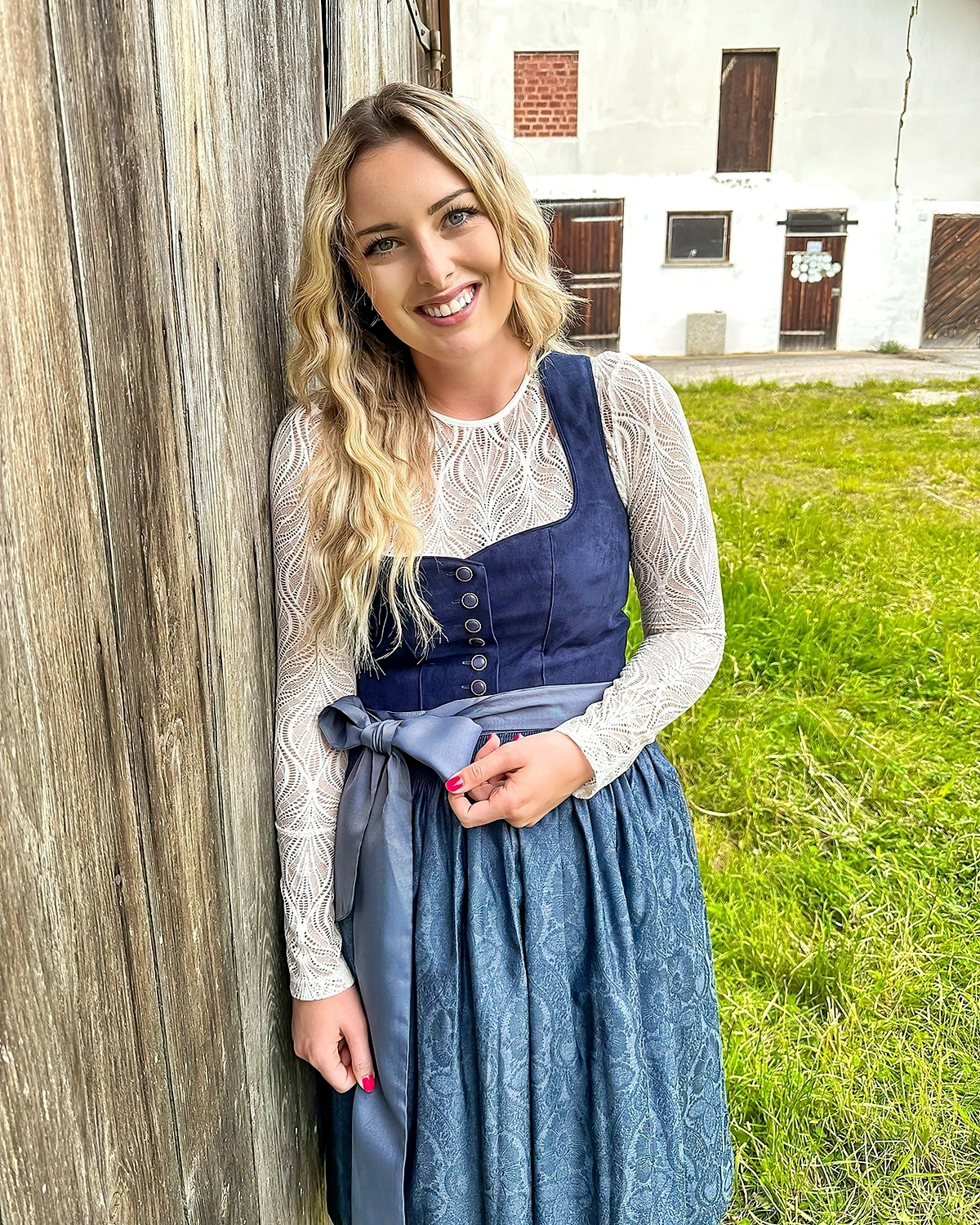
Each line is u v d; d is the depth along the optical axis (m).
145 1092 0.71
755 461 6.83
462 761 1.05
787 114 11.75
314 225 1.02
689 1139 1.23
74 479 0.60
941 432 7.66
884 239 12.12
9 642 0.52
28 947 0.54
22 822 0.54
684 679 1.14
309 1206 1.27
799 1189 1.66
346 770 1.14
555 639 1.12
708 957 1.26
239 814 0.97
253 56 0.99
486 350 1.08
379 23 2.01
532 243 1.06
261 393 1.04
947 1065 1.88
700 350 12.42
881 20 11.41
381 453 1.07
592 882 1.11
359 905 1.11
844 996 2.01
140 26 0.69
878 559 4.45
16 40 0.52
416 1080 1.10
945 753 2.87
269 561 1.09
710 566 1.19
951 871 2.37
